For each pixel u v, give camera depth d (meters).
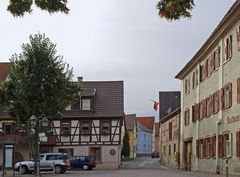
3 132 56.97
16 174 40.00
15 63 37.84
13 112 38.38
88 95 59.66
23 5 8.09
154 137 142.25
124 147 88.44
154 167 61.09
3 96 38.03
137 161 87.31
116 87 61.84
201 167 43.09
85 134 59.03
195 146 46.03
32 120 37.97
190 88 49.44
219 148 35.81
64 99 38.28
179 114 56.38
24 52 37.72
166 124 70.19
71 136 59.03
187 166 51.12
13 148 32.91
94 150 58.91
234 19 31.19
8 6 8.12
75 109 59.62
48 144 58.34
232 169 31.97
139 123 133.75
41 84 37.44
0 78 62.06
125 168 57.59
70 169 51.62
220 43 36.16
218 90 36.59
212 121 38.56
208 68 40.62
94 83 62.31
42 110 37.38
